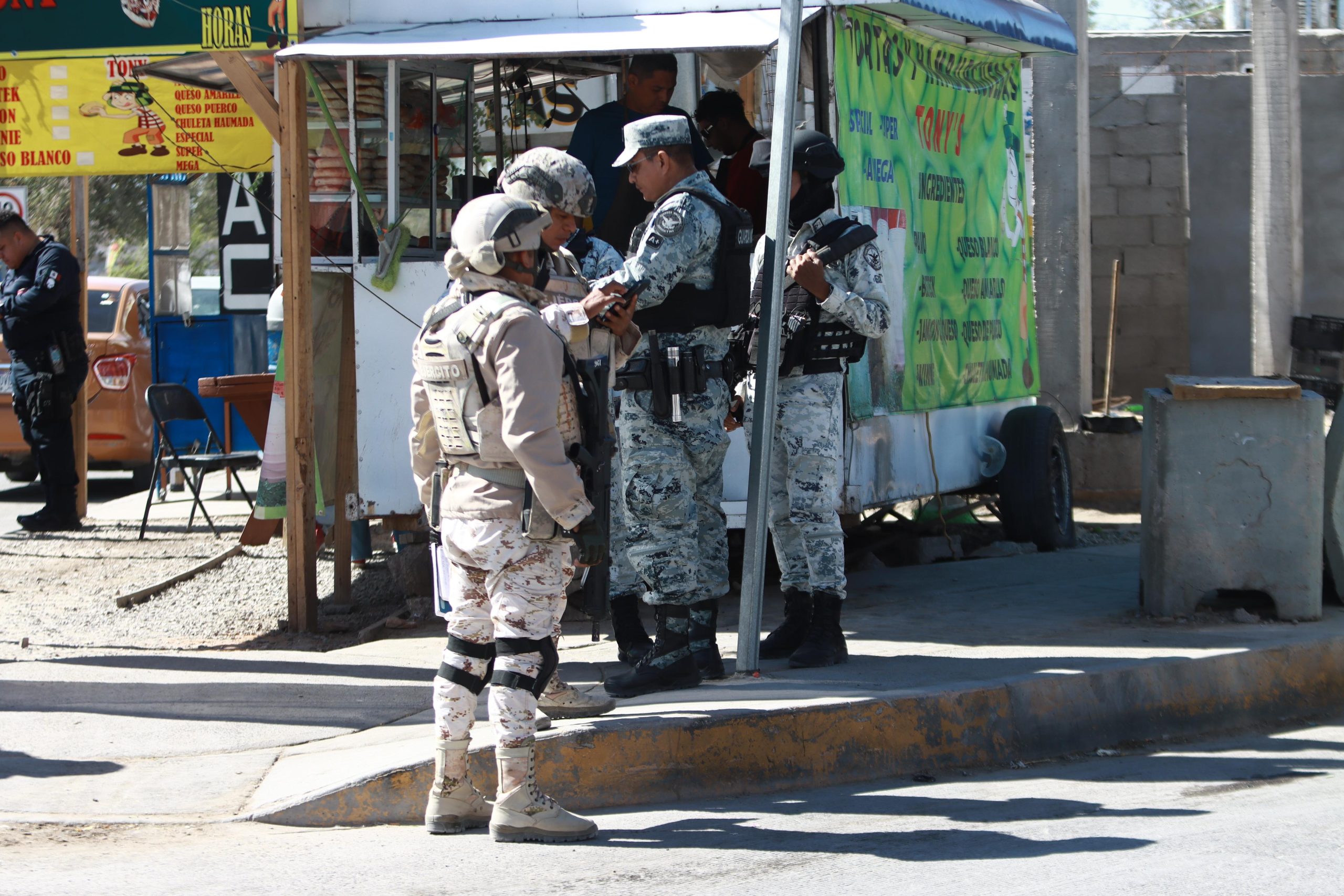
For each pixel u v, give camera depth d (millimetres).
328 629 10055
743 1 9680
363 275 10047
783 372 7867
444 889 5312
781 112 7387
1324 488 9219
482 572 5879
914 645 8562
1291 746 7664
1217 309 22344
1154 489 9234
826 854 5711
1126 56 22500
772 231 7441
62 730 7559
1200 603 9562
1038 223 15992
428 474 6281
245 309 18688
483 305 5574
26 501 18156
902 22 10750
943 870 5469
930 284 11312
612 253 8398
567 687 6770
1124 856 5633
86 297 15734
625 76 12297
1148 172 22375
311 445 9867
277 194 12844
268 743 7309
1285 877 5336
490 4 9828
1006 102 13000
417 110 10367
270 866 5633
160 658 9117
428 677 8461
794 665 7906
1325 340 17422
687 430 7258
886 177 10461
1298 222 17734
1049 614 9562
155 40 9664
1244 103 22109
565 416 5875
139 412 18281
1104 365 22656
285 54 9133
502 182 6508
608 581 6883
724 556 7742
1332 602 9711
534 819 5887
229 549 13688
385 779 6320
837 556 7934
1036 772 7117
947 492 11781
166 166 12891
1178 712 7945
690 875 5445
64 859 5762
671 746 6613
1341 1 23812
